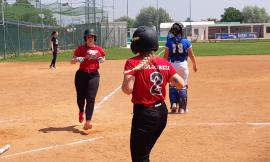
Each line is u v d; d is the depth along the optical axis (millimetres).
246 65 28156
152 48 5234
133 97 5289
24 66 31484
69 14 60188
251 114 11477
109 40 69875
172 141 8883
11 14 49969
